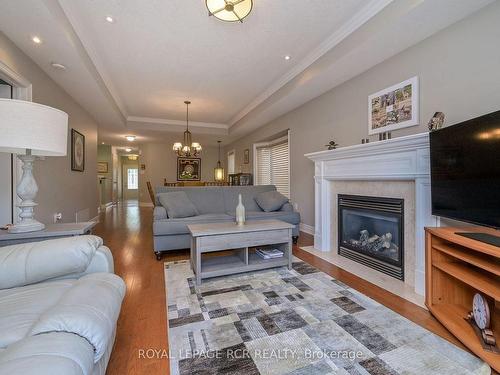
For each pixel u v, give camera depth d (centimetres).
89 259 128
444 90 216
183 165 942
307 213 431
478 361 128
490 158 137
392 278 234
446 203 168
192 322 165
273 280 231
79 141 429
